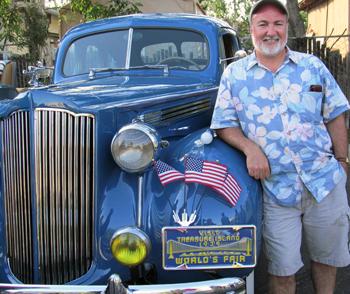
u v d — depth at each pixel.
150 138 2.32
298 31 9.68
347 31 11.33
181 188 2.38
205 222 2.30
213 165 2.43
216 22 4.38
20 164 2.60
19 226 2.66
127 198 2.42
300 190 2.64
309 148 2.62
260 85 2.64
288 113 2.61
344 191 2.73
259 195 2.55
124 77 3.92
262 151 2.63
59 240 2.50
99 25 4.38
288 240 2.68
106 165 2.46
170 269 2.29
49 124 2.46
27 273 2.63
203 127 3.29
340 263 2.78
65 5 12.79
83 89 3.11
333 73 9.30
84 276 2.43
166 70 4.06
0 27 13.01
